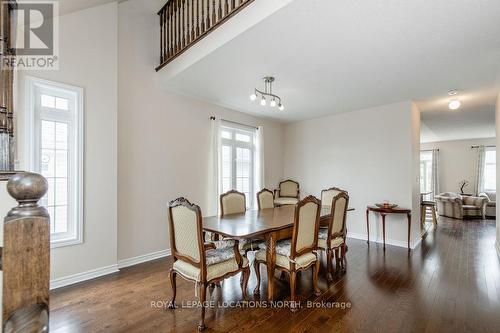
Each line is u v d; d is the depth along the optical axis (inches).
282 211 143.7
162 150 150.6
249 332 77.5
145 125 143.1
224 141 193.0
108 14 124.2
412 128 173.6
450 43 98.4
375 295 101.2
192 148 166.4
